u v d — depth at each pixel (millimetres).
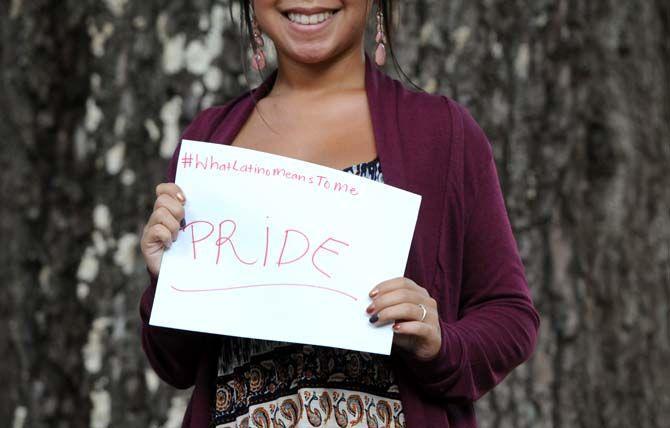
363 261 3059
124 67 5211
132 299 5160
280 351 3156
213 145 3150
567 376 5055
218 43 5121
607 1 5199
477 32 5105
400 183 3186
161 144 5156
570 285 5082
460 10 5109
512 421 5016
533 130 5109
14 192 5363
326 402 3117
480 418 5008
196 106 5121
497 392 5023
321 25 3279
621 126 5141
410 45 5113
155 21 5188
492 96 5098
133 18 5215
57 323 5281
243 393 3189
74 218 5312
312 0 3260
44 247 5328
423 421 3111
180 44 5148
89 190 5305
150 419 5109
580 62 5141
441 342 3045
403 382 3125
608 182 5125
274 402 3146
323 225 3084
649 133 5215
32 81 5379
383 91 3357
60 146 5355
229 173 3135
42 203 5355
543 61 5125
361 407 3119
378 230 3072
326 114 3326
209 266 3092
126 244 5184
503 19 5125
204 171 3143
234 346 3207
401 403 3139
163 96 5156
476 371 3148
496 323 3211
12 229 5340
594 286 5098
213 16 5121
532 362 5051
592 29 5176
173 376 3398
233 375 3213
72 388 5234
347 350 3135
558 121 5113
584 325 5082
